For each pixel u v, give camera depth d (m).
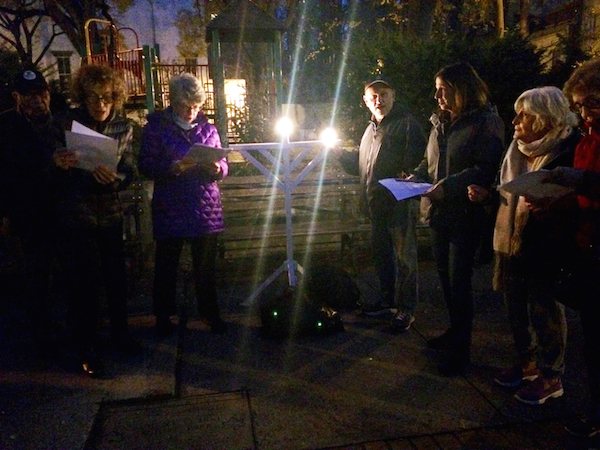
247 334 3.91
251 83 10.16
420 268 5.43
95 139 2.87
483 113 3.02
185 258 5.54
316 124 10.30
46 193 3.28
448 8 11.11
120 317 3.57
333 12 12.89
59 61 19.47
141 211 5.25
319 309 3.84
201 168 3.62
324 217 5.80
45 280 3.52
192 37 19.47
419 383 3.17
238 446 2.61
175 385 3.20
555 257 2.49
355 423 2.78
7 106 3.68
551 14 16.38
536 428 2.71
